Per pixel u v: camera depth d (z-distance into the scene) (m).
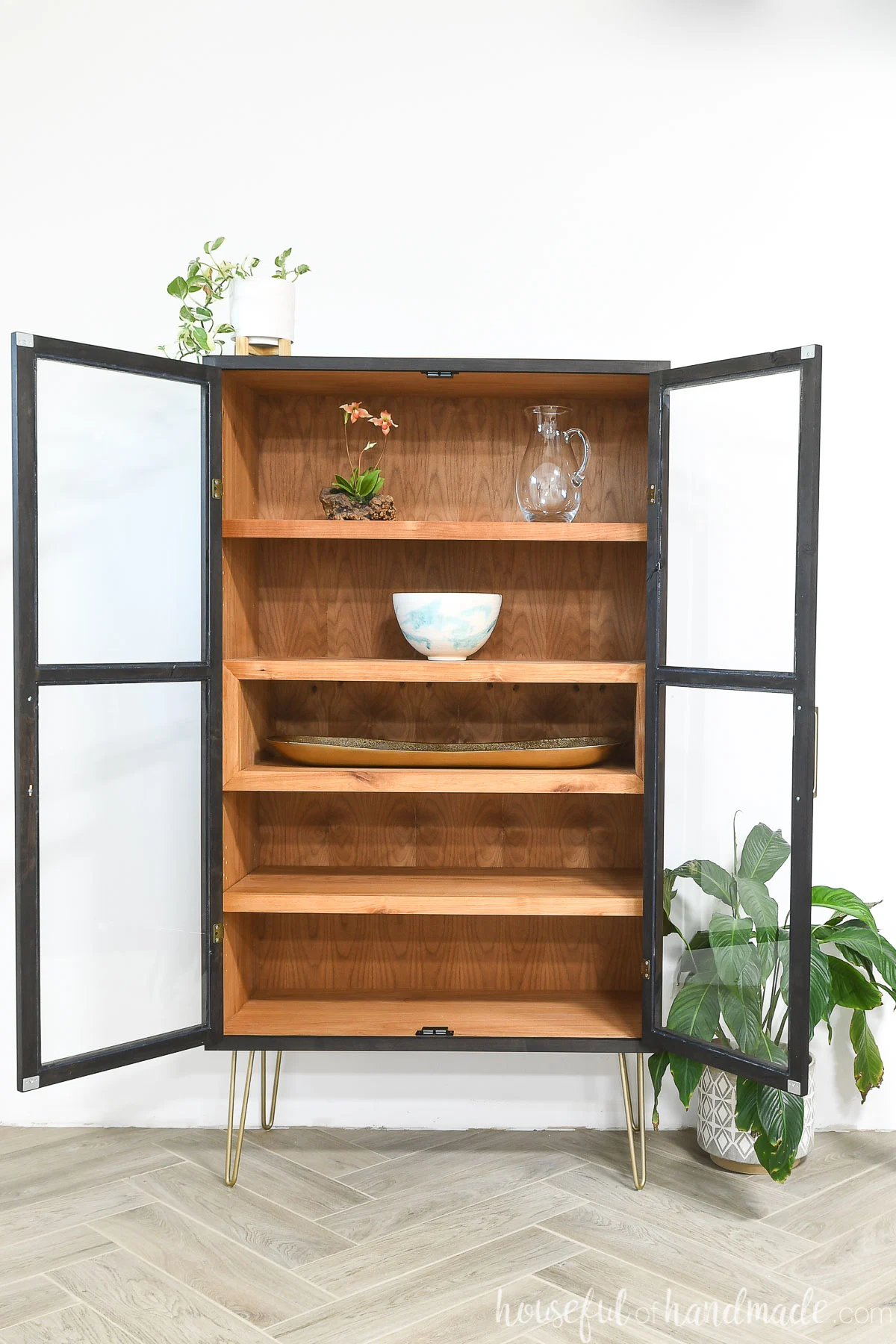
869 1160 2.35
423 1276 1.88
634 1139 2.46
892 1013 2.49
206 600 2.10
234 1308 1.79
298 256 2.47
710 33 2.45
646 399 2.39
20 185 2.46
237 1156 2.21
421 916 2.46
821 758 2.47
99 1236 2.01
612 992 2.44
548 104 2.45
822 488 2.45
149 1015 2.07
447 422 2.41
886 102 2.44
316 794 2.46
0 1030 2.52
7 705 2.51
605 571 2.41
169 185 2.46
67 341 1.91
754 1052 2.00
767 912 1.98
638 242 2.46
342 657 2.44
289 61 2.46
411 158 2.46
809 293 2.45
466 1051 2.29
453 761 2.21
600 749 2.24
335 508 2.19
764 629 1.96
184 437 2.06
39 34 2.46
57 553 1.93
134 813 2.05
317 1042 2.13
